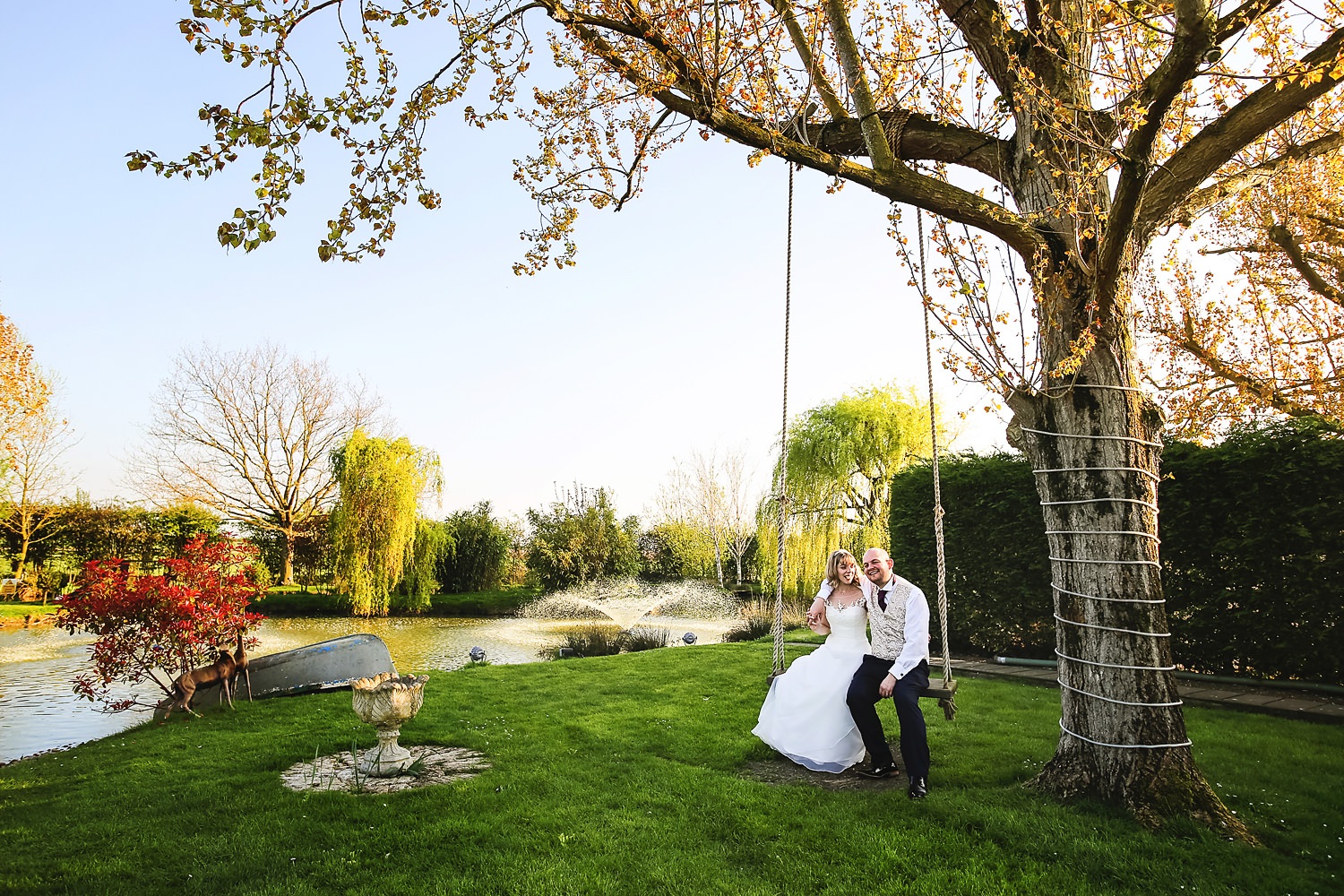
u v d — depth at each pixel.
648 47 4.42
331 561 24.56
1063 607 4.14
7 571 24.28
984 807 3.85
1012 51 4.38
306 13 3.41
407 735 5.77
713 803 4.08
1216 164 4.01
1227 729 5.38
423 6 3.75
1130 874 3.11
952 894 3.01
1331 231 8.79
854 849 3.44
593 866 3.29
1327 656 6.35
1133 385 4.12
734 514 32.50
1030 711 6.26
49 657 12.91
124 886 3.12
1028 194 4.44
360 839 3.63
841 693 4.78
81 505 25.69
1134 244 4.20
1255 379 9.23
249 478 28.36
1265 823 3.65
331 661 8.02
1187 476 7.33
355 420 29.05
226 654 7.26
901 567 10.67
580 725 6.03
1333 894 2.90
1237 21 3.28
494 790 4.34
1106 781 3.84
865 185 4.11
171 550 25.50
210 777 4.74
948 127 4.80
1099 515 4.00
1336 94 6.60
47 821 3.91
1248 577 6.85
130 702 7.01
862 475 20.38
